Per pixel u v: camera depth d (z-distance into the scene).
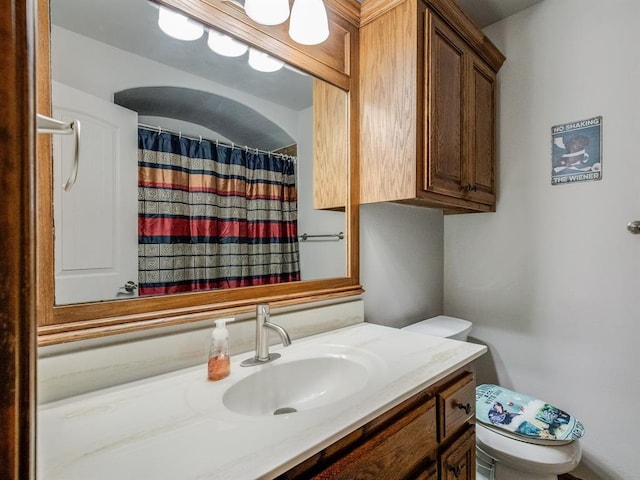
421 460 0.80
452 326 1.70
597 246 1.54
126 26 0.88
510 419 1.27
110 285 0.83
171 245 0.95
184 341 0.90
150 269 0.91
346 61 1.40
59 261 0.75
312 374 0.98
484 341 1.91
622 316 1.47
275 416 0.63
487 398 1.41
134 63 0.89
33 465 0.30
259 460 0.50
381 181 1.38
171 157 0.97
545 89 1.69
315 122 1.32
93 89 0.82
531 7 1.73
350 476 0.61
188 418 0.63
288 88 1.24
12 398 0.28
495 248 1.87
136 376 0.82
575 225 1.60
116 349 0.79
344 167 1.42
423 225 1.87
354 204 1.44
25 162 0.29
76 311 0.76
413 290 1.80
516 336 1.79
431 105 1.30
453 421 0.91
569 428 1.21
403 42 1.29
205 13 0.98
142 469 0.48
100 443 0.54
